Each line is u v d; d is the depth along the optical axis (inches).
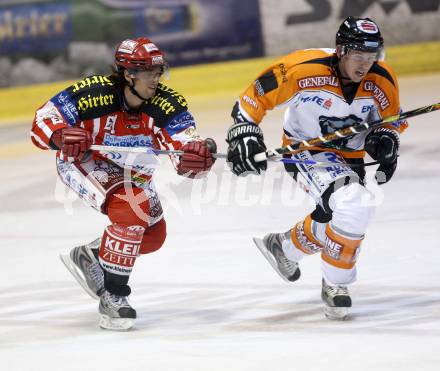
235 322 545.0
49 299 639.1
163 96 540.4
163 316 573.3
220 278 665.0
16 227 922.1
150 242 574.2
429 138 1228.5
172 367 439.8
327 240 536.7
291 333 506.6
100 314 544.4
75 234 871.7
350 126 536.7
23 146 1555.1
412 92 1699.1
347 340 477.7
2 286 689.0
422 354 435.2
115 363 454.9
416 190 928.9
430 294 581.3
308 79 534.3
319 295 602.5
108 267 536.7
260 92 537.0
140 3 1967.3
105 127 535.2
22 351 498.6
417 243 721.0
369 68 523.5
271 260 611.2
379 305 565.0
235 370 428.1
